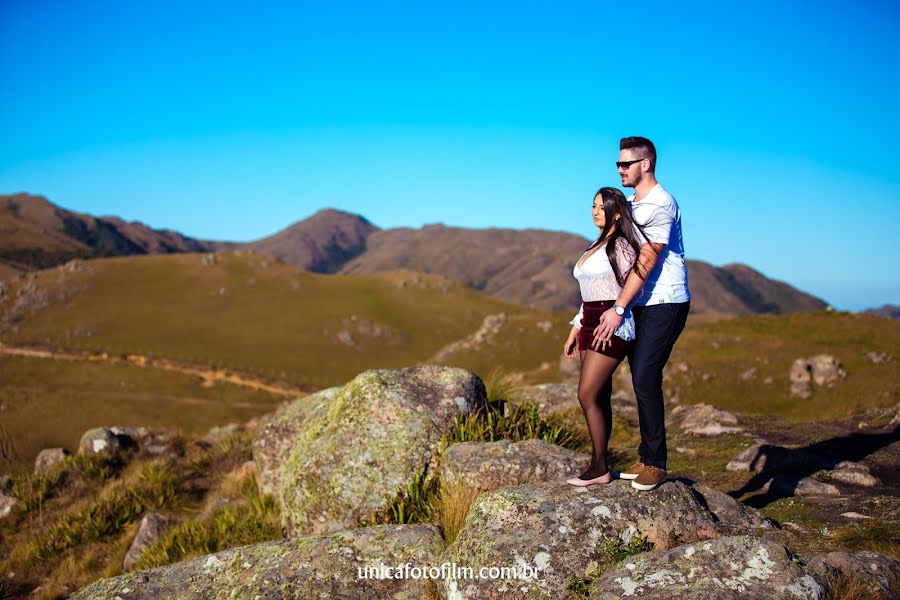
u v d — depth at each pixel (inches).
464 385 289.7
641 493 169.5
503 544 159.8
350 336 5807.1
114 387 3737.7
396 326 6225.4
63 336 5221.5
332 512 260.1
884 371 1390.3
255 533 315.3
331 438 272.1
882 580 138.3
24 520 471.8
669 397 1555.1
